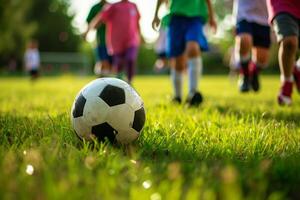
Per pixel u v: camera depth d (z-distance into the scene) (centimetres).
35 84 1051
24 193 140
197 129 220
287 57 296
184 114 276
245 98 480
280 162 172
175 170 155
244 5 377
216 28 373
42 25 3441
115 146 200
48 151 179
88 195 142
